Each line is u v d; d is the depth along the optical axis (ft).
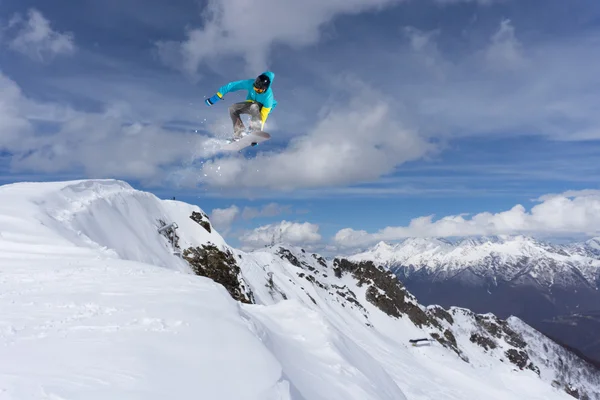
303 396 22.94
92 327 22.06
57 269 42.57
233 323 25.17
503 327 583.99
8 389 13.76
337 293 409.28
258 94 43.42
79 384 14.76
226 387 16.49
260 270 250.78
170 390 15.34
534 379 354.33
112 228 97.14
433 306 553.23
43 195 83.92
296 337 36.55
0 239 58.54
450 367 290.15
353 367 32.68
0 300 28.35
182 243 140.97
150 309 26.14
